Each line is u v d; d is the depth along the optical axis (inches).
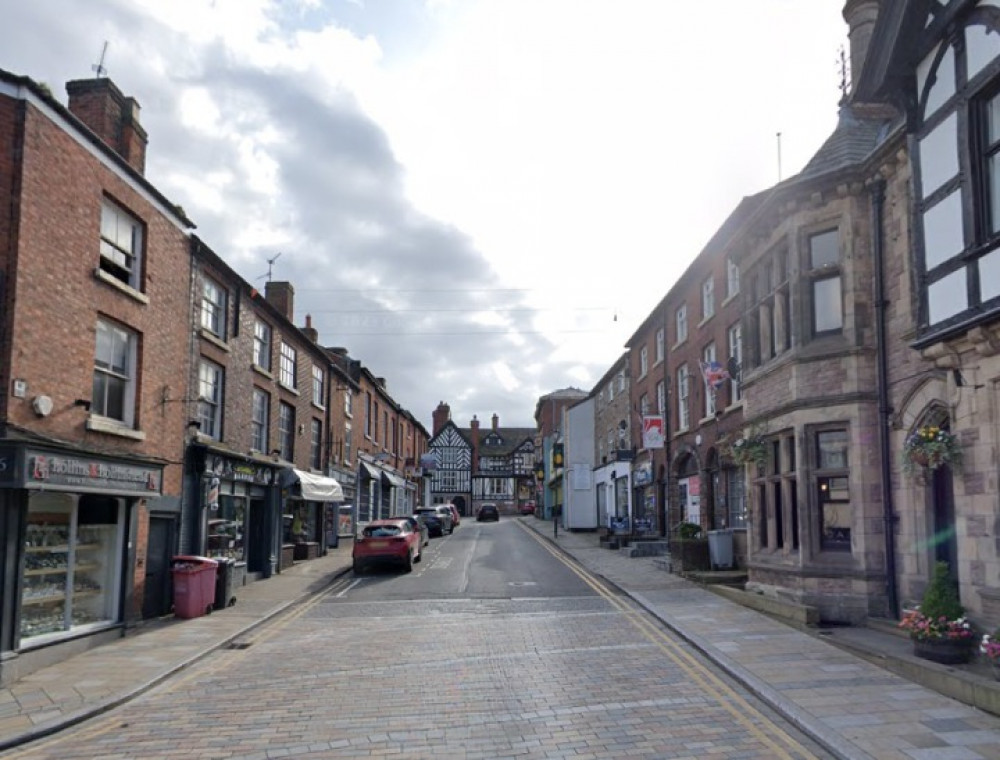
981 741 257.8
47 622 426.6
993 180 342.3
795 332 522.0
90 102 556.1
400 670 388.5
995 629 333.1
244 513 776.3
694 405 917.2
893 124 483.8
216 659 430.6
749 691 333.4
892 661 361.4
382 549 842.2
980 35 347.3
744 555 719.7
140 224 543.5
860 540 477.7
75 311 448.8
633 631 481.1
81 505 459.8
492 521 2359.7
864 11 569.3
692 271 919.7
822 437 508.7
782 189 526.3
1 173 396.5
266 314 824.9
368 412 1406.3
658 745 264.5
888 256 477.1
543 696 331.3
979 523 358.0
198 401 626.5
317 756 261.4
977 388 358.3
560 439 2010.3
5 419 382.0
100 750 274.2
